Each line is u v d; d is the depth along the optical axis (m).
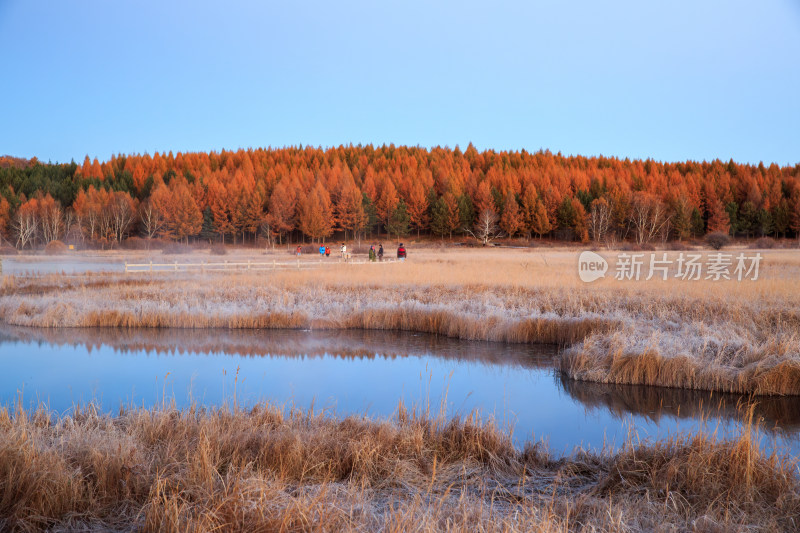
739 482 4.95
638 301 15.80
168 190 87.44
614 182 101.69
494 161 132.75
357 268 28.41
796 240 78.81
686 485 5.03
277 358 12.58
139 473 4.90
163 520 4.01
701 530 4.17
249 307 17.75
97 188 103.06
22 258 45.31
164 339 14.69
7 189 88.88
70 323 16.31
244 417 6.93
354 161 133.75
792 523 4.27
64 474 4.70
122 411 7.73
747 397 9.44
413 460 5.79
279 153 141.62
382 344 14.12
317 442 5.91
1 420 6.03
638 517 4.45
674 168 128.00
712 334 11.70
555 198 90.75
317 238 88.38
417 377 10.91
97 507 4.52
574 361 11.02
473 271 25.56
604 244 74.56
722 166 122.44
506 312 15.62
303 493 4.54
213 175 105.19
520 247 74.88
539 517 4.31
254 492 4.36
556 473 5.87
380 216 95.12
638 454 5.74
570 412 8.77
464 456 6.14
